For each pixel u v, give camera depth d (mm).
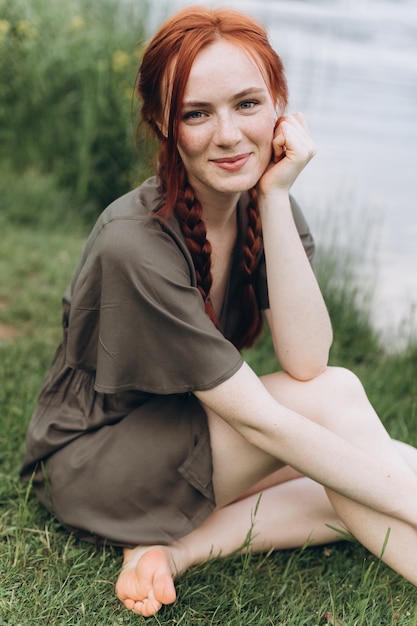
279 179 2139
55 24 6172
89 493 2189
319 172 7121
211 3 2229
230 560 2273
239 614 2064
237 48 1944
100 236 2051
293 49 12812
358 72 11789
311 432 1999
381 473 2006
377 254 5211
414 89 10938
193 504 2168
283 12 17172
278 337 2193
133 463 2143
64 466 2225
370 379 3525
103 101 5566
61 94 5785
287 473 2404
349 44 14281
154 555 2062
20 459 2668
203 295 2154
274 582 2221
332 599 2072
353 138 8352
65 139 5770
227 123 1943
